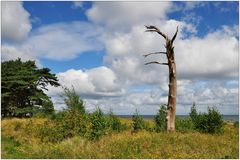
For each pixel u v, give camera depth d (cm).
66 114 2459
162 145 2011
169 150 1898
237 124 2964
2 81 5450
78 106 2497
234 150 1892
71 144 2081
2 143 2245
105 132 2433
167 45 2680
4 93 5350
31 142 2308
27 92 5712
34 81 5612
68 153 1909
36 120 3316
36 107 5659
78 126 2412
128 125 3008
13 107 5550
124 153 1872
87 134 2356
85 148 2006
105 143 2106
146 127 2916
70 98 2514
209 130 2672
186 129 2766
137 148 1959
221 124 2678
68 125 2416
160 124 2880
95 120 2444
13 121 3203
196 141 2089
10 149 2056
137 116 2933
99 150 1947
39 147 2092
